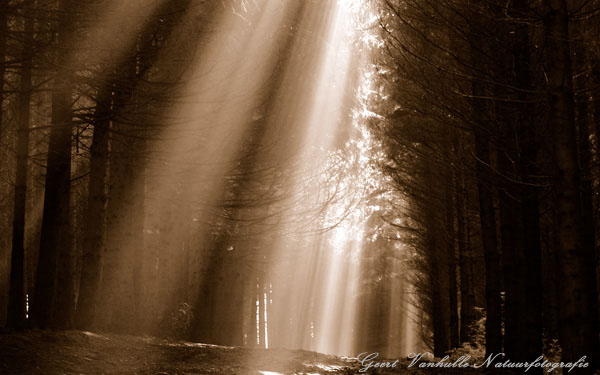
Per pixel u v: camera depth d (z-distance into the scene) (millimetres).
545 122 10523
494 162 14328
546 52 7902
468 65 10289
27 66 9961
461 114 11133
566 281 7500
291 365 14117
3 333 11594
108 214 17688
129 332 17422
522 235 11656
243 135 15242
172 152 14891
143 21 10594
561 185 7609
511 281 11914
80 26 9953
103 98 11719
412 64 11461
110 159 16922
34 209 27406
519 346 11094
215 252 26391
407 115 14117
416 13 10992
